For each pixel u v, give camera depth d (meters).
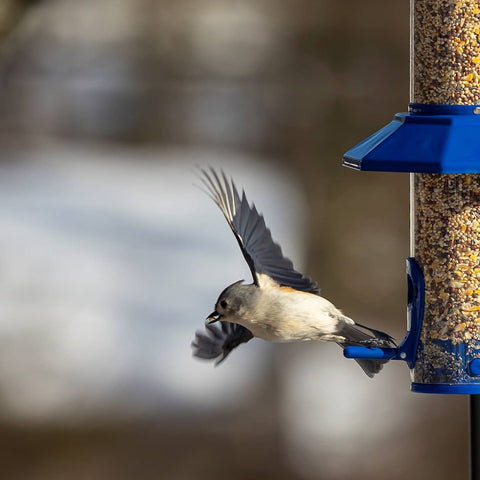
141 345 15.23
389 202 17.59
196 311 16.00
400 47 19.58
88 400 14.10
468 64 6.53
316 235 17.25
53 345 15.16
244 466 13.10
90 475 12.90
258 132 20.83
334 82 19.88
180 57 22.28
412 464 13.00
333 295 16.44
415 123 6.34
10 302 16.05
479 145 6.11
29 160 21.67
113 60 22.77
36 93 22.97
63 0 22.56
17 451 13.29
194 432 13.60
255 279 6.19
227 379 14.43
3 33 21.58
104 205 19.70
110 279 16.94
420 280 6.59
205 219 19.25
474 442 6.47
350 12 19.83
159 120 22.36
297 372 14.52
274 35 20.98
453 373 6.52
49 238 18.06
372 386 14.17
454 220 6.56
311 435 13.48
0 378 14.41
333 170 18.77
